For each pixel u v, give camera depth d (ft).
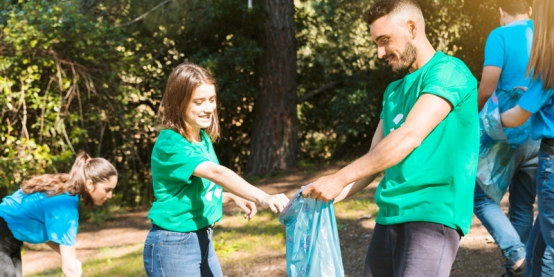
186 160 9.58
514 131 12.26
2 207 11.85
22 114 34.83
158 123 40.98
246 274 18.48
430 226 8.30
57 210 11.44
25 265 24.75
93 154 44.39
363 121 43.57
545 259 10.02
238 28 44.62
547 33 9.79
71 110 37.73
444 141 8.36
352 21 46.24
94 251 26.13
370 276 9.10
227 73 43.60
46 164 33.40
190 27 42.68
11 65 33.14
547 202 9.95
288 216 9.23
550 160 9.94
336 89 50.55
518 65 12.85
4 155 33.24
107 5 40.93
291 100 45.27
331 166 42.50
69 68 35.96
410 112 8.24
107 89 37.81
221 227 24.99
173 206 10.03
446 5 39.42
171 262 10.06
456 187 8.36
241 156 52.34
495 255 16.33
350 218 22.88
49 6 34.06
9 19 33.78
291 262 9.20
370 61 47.55
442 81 8.22
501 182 12.49
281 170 43.91
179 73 9.80
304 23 50.26
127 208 39.88
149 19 40.65
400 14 8.66
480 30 40.88
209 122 9.93
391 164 8.16
